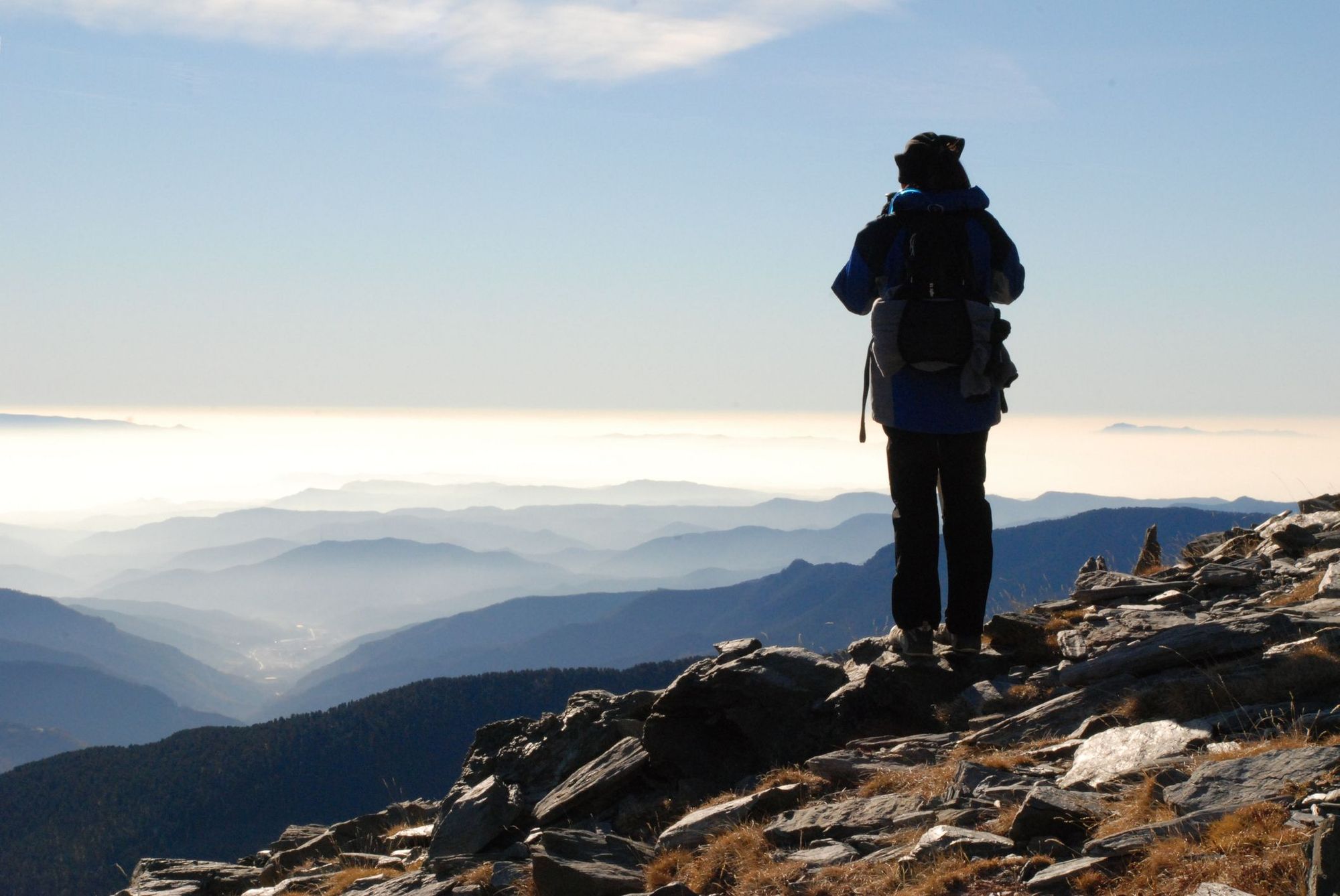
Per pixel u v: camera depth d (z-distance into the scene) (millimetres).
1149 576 9188
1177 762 4484
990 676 6715
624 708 8172
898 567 6746
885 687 6633
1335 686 5121
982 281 6211
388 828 9602
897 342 6098
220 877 9359
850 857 4465
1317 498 10320
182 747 172125
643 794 7082
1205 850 3430
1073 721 5691
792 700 6930
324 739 163625
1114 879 3512
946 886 3836
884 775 5473
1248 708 5113
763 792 5691
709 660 7699
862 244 6316
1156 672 5984
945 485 6672
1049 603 8273
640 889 5055
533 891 5398
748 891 4445
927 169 6316
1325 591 6938
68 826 145125
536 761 8000
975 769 5031
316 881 7930
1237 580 7977
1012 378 6168
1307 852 3062
